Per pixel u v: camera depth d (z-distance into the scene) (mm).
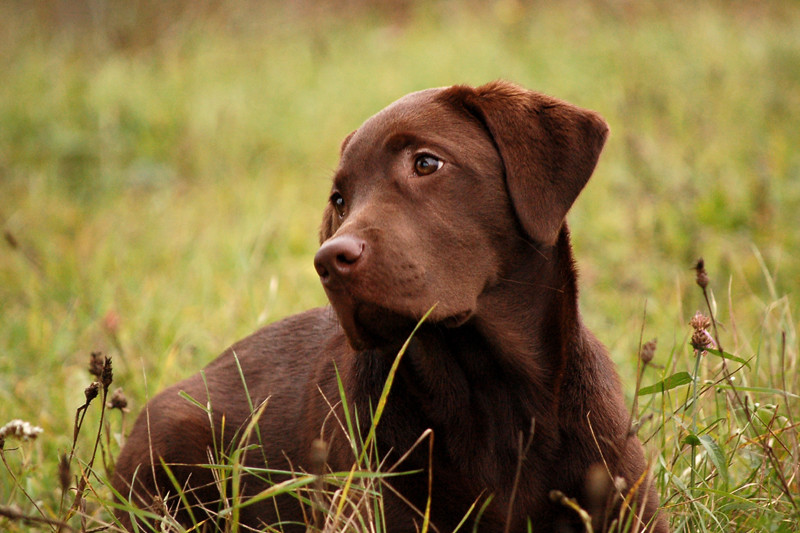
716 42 21484
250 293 10281
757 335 9336
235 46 26047
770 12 24578
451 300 5871
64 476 5750
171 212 16297
